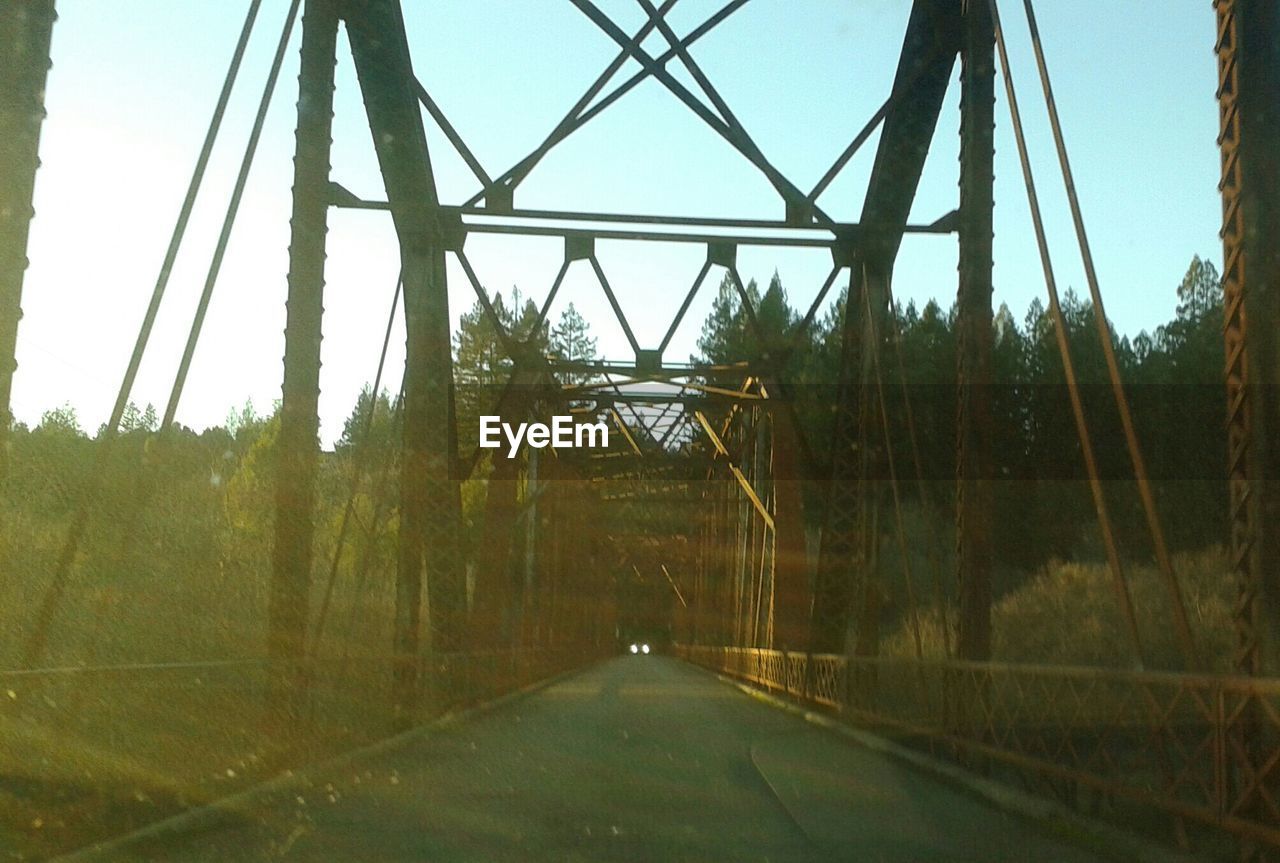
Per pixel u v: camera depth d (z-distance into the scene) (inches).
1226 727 256.8
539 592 1489.9
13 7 276.4
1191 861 265.1
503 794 398.0
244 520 1272.1
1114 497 1143.0
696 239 677.3
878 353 644.1
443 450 631.2
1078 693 340.2
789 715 794.2
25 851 265.6
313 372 482.9
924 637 1041.5
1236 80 265.4
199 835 314.0
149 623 722.2
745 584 1487.5
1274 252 257.8
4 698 261.6
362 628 1010.7
